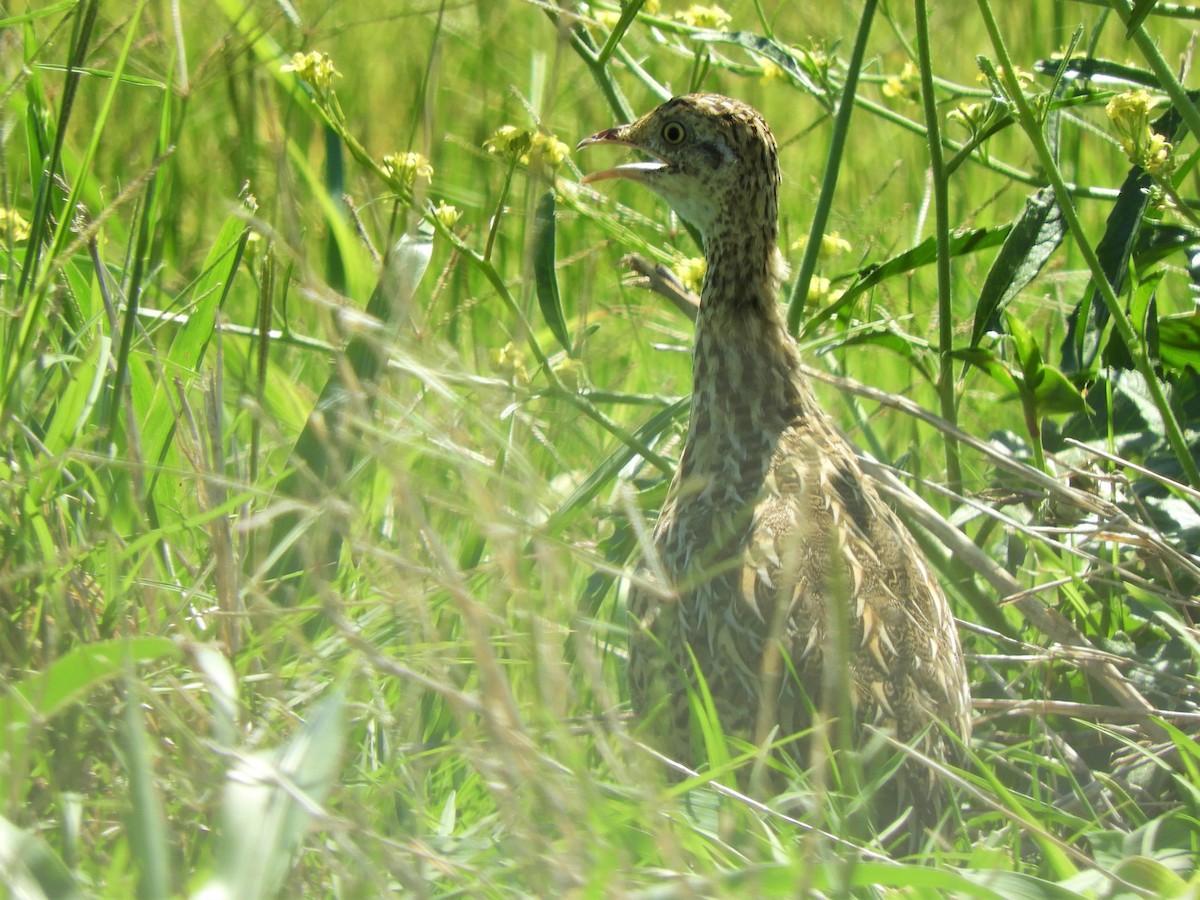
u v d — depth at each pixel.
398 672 5.39
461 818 6.82
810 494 8.12
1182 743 7.24
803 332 9.79
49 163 8.27
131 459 7.36
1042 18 19.38
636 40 14.32
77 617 7.08
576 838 5.02
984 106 9.79
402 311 6.40
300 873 5.52
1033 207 9.46
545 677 5.39
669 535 8.71
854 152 17.47
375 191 11.70
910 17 18.81
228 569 7.09
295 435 10.01
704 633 8.09
